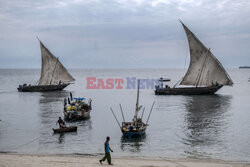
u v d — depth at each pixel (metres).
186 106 79.94
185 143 41.19
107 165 29.31
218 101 91.12
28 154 35.72
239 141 42.06
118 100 97.00
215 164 31.05
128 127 44.44
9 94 118.44
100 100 97.69
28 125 54.47
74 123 56.22
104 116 64.44
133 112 70.19
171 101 91.94
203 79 107.50
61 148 39.03
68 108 60.75
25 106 82.06
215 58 103.44
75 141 42.62
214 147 39.19
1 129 51.00
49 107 79.62
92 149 38.53
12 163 29.70
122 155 35.75
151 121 57.66
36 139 43.94
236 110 71.94
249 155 35.78
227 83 103.38
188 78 110.25
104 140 43.22
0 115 66.31
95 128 51.50
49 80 127.94
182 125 53.44
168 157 34.78
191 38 105.12
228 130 49.12
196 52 106.12
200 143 41.19
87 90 141.62
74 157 33.34
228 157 34.94
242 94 113.50
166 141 42.28
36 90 128.38
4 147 39.66
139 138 44.19
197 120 58.28
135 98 102.88
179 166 29.92
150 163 30.95
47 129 50.81
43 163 29.75
